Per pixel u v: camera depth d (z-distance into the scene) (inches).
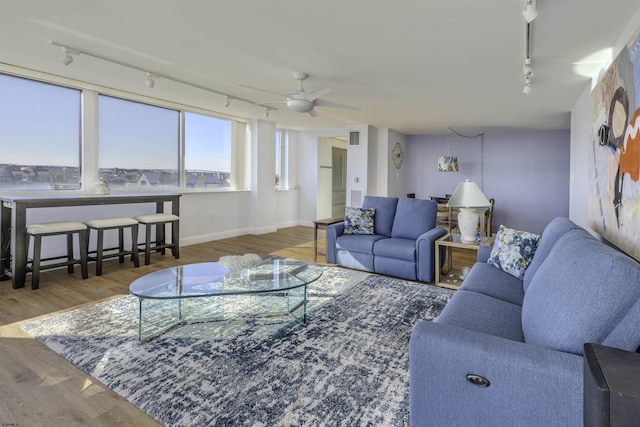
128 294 130.6
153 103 198.8
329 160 337.4
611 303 44.9
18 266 133.9
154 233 204.2
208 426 62.9
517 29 101.0
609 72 96.6
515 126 270.5
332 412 66.8
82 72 149.9
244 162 262.8
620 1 84.5
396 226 175.8
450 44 112.3
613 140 91.8
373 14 93.3
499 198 305.7
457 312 75.2
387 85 158.6
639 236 71.6
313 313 114.5
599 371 37.2
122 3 90.4
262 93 181.5
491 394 48.8
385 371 80.7
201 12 94.1
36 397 70.6
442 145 324.5
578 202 178.4
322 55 123.3
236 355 87.3
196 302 122.6
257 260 120.3
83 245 147.4
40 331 99.0
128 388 73.5
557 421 45.1
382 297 130.1
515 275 104.1
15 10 94.8
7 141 148.3
